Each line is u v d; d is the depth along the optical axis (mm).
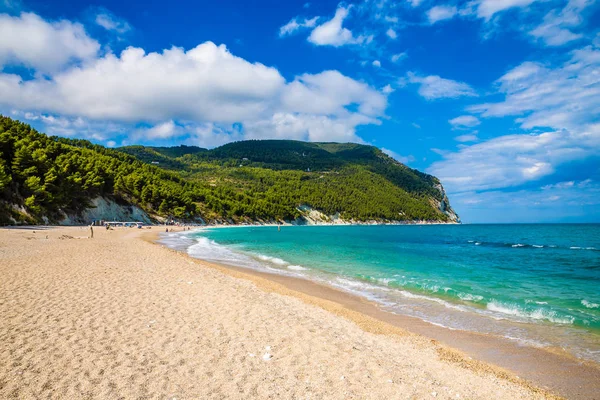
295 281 19797
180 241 49375
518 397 6637
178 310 10461
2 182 51406
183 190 129750
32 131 75688
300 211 185625
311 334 9023
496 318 12594
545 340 10320
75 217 71125
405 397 5988
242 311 10805
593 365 8531
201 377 6148
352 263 28906
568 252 43219
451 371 7727
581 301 15406
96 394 5340
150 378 5977
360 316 12484
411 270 25172
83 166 80625
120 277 15102
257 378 6238
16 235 35719
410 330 11102
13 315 9109
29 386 5484
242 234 81938
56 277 14273
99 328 8422
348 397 5793
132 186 100625
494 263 30625
